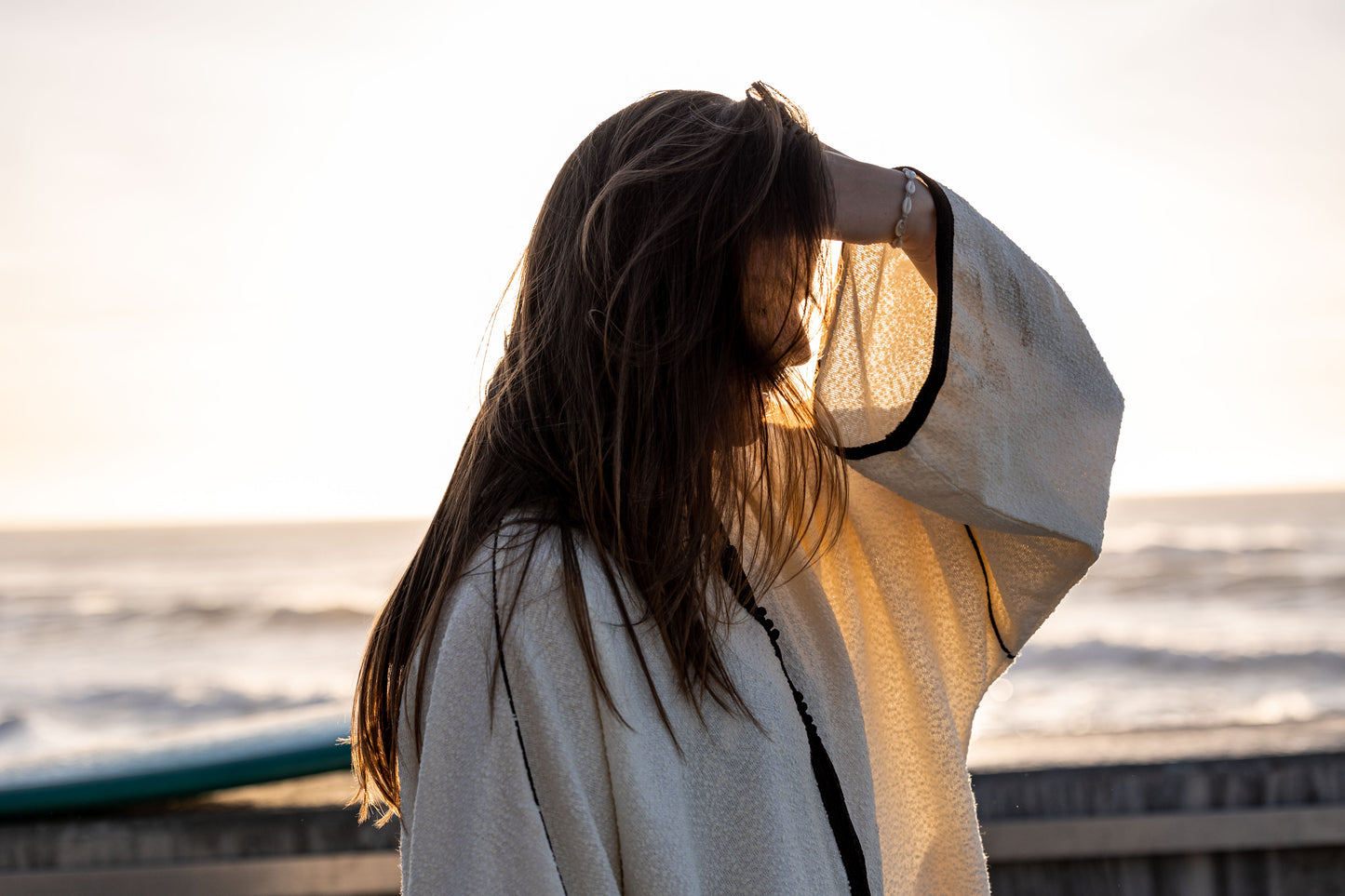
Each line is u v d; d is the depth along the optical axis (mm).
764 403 848
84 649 23094
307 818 1737
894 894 1026
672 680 738
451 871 657
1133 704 15867
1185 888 1727
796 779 782
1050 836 1699
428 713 695
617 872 690
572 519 741
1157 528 44406
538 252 835
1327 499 62594
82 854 1721
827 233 823
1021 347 863
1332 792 1734
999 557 1015
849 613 1032
